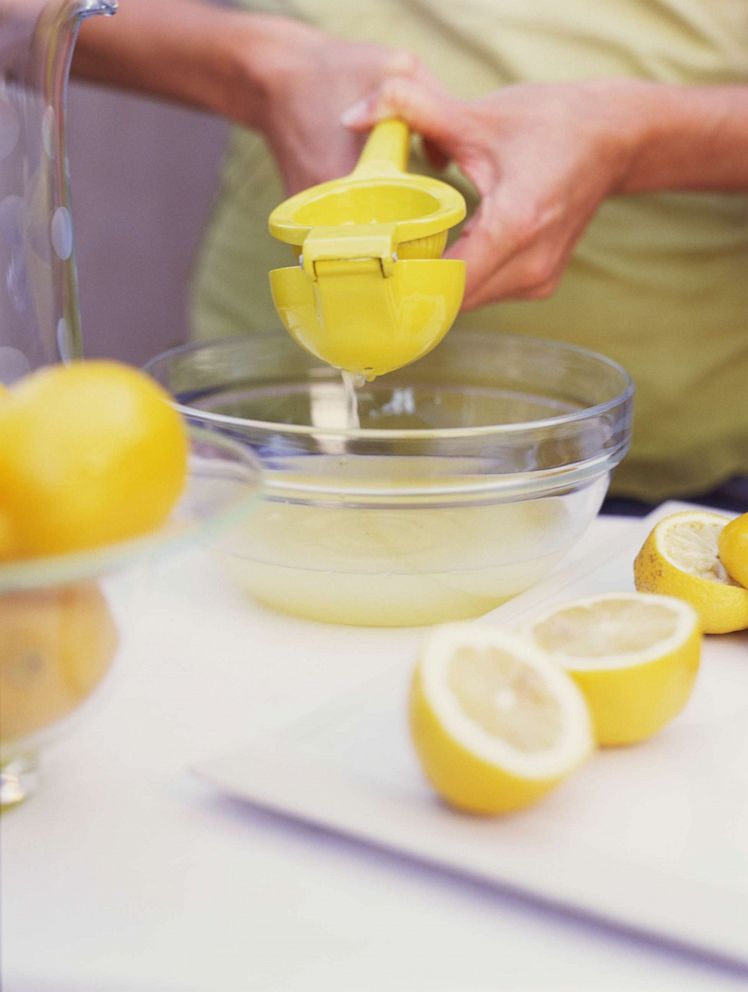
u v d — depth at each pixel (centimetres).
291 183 106
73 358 82
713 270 121
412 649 83
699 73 118
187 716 77
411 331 83
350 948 64
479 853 67
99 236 229
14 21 78
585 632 75
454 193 85
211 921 65
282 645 83
